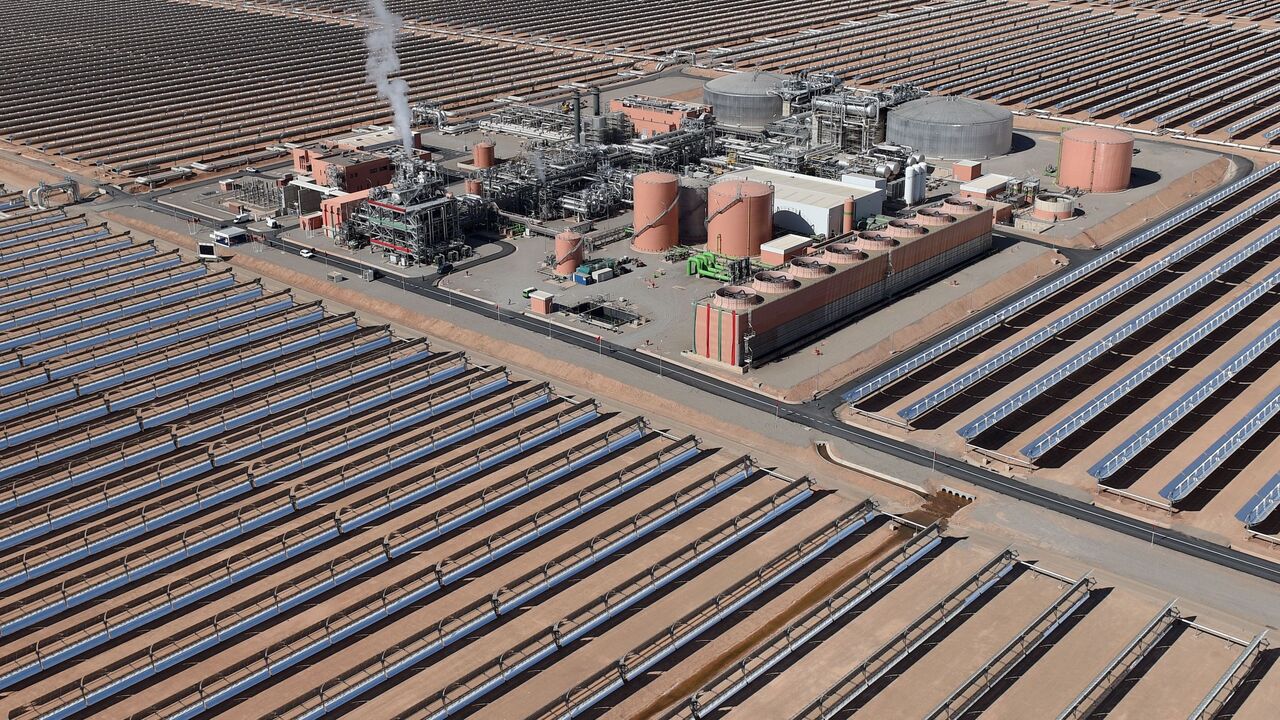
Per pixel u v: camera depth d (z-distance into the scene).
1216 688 60.19
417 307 113.31
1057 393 95.94
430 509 80.00
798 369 99.00
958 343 105.31
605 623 68.19
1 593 71.88
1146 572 71.56
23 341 108.50
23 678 64.50
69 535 76.75
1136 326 108.06
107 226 138.88
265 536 77.62
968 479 82.75
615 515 79.00
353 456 87.69
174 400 96.12
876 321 108.75
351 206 131.38
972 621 67.38
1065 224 136.62
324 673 64.31
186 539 76.88
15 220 139.75
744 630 67.44
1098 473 81.12
